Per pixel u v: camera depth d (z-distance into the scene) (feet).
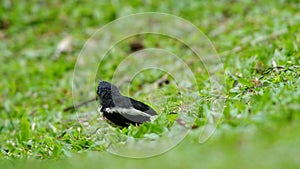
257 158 25.63
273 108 30.91
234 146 27.78
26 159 33.81
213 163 26.30
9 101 54.70
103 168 29.25
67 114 46.60
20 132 41.47
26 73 61.72
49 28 73.31
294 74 36.76
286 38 48.91
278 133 27.86
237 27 62.64
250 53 47.70
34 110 49.49
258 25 60.03
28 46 70.18
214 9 69.67
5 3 78.48
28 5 78.18
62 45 67.46
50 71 60.64
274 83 35.81
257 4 68.13
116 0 75.46
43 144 36.32
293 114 29.22
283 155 25.27
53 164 31.78
